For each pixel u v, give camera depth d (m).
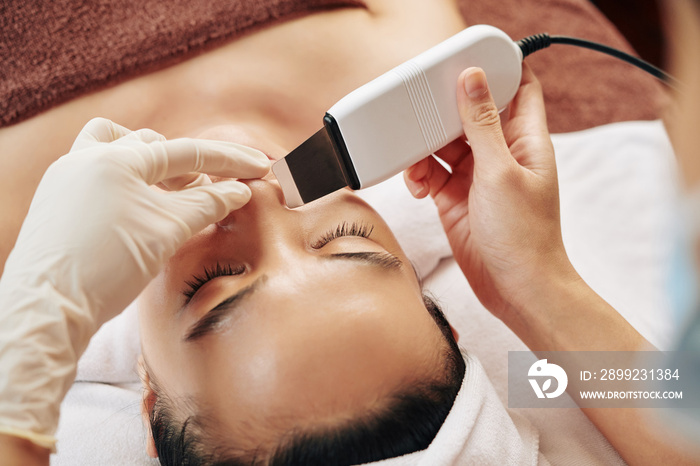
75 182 0.65
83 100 0.98
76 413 1.01
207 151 0.72
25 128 0.98
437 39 1.12
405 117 0.75
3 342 0.62
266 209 0.76
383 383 0.69
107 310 0.67
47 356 0.63
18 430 0.61
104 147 0.68
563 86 1.51
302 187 0.74
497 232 0.85
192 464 0.72
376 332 0.69
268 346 0.67
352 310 0.69
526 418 0.96
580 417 0.95
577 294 0.86
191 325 0.71
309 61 1.03
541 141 0.88
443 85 0.77
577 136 1.38
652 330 1.05
